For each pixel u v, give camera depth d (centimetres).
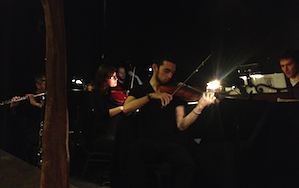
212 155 241
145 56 589
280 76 284
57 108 118
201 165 243
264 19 499
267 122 224
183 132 239
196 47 573
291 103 218
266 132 228
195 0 569
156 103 233
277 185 226
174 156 215
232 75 320
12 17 431
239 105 210
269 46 494
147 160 220
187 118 224
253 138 228
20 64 447
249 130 225
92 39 554
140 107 225
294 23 465
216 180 238
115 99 316
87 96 337
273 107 220
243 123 218
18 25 442
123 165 222
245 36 523
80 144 334
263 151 230
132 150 216
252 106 213
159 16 590
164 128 231
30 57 461
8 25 423
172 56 243
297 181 220
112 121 314
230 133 223
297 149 220
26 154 393
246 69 312
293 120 219
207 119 227
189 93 247
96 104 290
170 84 254
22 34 449
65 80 119
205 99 214
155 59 249
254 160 229
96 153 312
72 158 362
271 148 229
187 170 207
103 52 557
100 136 308
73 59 532
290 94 278
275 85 288
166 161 221
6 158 262
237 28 533
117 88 366
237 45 532
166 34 589
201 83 552
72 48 531
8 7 422
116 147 231
